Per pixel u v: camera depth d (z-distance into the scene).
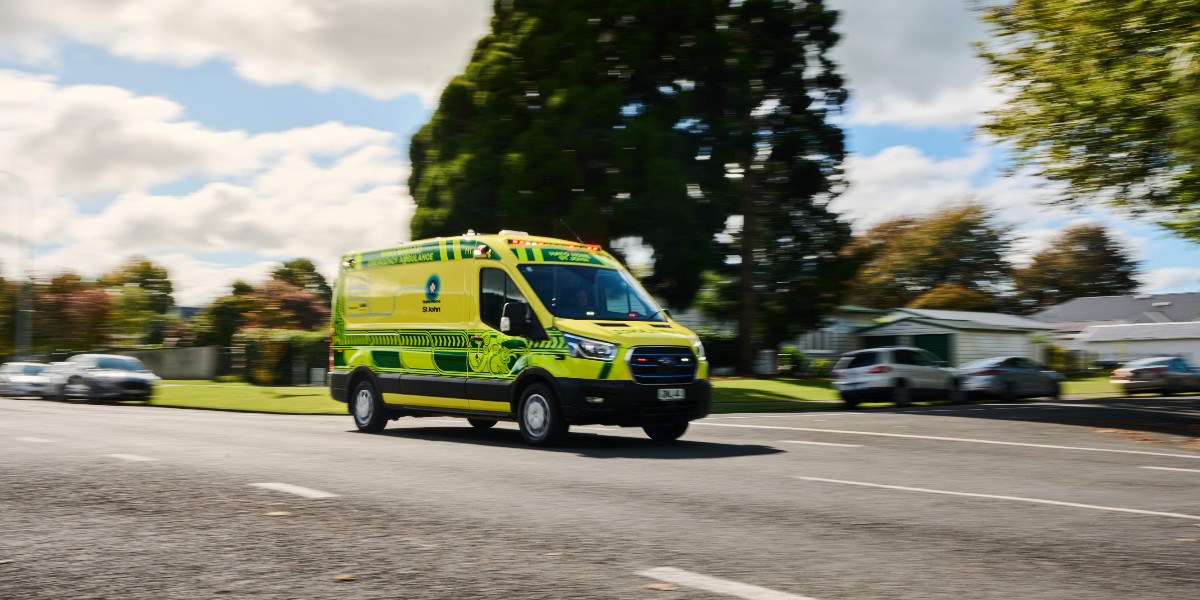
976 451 13.27
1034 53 21.62
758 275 41.72
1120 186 21.06
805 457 11.76
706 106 34.66
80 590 4.89
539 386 12.92
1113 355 63.56
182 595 4.80
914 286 79.12
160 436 13.88
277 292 52.56
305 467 9.87
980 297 72.31
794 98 40.16
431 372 14.47
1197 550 6.05
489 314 13.70
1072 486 9.32
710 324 46.94
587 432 16.22
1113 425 19.06
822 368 49.19
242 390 36.72
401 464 10.24
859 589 4.97
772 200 41.56
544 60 32.12
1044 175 21.88
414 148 35.09
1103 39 19.47
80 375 32.66
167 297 95.88
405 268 15.15
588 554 5.75
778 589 4.95
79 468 9.65
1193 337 60.66
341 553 5.75
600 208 31.30
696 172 33.78
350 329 16.06
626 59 32.56
